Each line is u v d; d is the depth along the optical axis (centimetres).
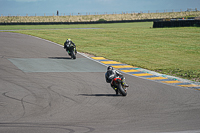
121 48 11806
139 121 3092
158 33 17438
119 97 4356
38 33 17138
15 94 4422
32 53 9694
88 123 2997
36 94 4456
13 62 7819
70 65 7738
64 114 3369
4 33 16212
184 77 6556
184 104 3953
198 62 8850
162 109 3653
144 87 5231
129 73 6881
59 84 5312
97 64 8081
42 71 6706
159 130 2759
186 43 13450
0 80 5525
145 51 11075
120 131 2708
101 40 14438
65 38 14888
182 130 2764
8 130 2711
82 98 4250
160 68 7638
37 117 3225
